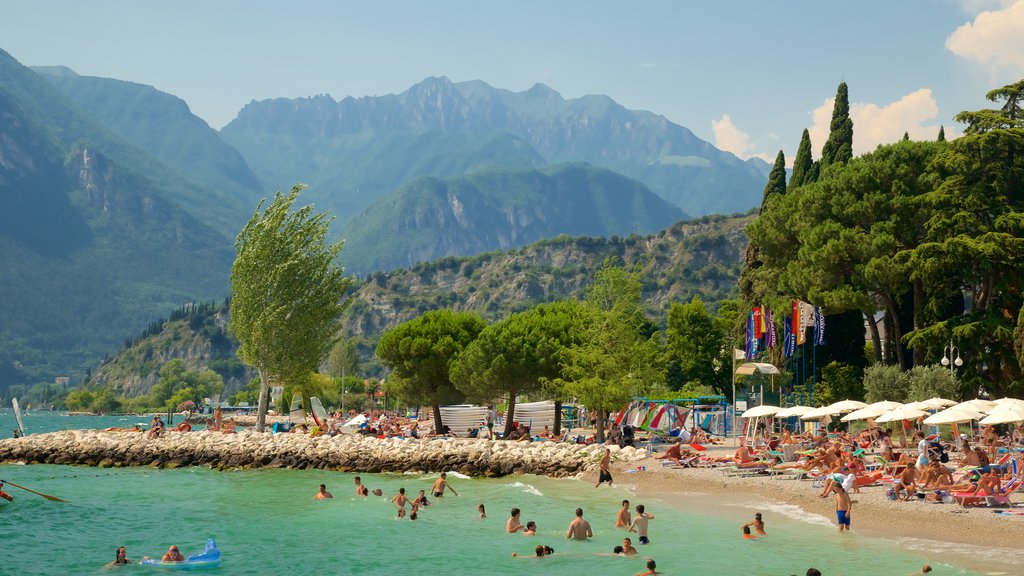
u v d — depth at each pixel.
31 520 43.97
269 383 82.50
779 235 81.00
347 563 33.84
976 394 64.62
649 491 49.78
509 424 78.62
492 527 40.59
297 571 32.75
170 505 48.69
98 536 39.91
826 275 72.44
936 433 53.56
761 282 83.81
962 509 37.03
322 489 51.03
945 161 69.56
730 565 30.86
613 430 67.38
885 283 69.06
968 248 63.25
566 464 61.47
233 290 82.12
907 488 40.09
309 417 106.00
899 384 64.62
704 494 47.19
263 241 81.69
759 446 58.41
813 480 48.09
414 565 33.25
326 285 83.25
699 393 105.81
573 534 36.72
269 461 70.31
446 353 84.12
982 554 30.44
